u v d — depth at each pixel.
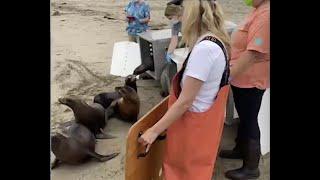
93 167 3.74
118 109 4.48
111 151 3.98
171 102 2.57
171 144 2.64
